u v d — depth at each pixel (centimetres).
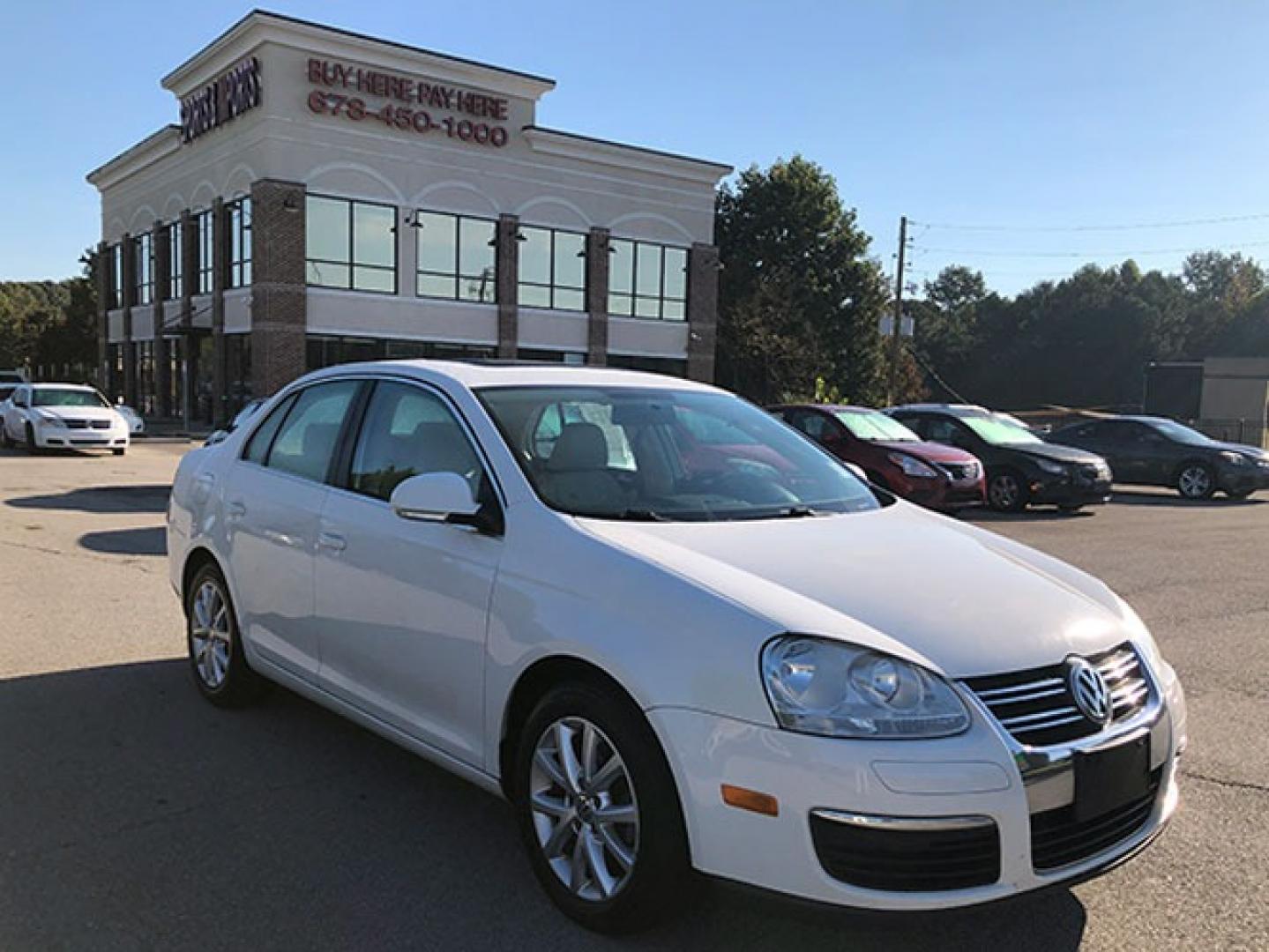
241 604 482
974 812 259
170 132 3400
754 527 353
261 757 445
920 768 259
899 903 257
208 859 351
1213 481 1786
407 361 443
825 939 308
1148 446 1858
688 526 345
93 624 672
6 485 1536
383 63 3036
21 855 352
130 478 1675
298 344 2922
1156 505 1698
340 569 408
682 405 446
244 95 2947
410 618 371
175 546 550
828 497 412
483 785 346
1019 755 266
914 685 269
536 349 3453
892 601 297
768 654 272
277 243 2873
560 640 309
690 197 3794
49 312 6731
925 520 401
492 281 3344
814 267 5272
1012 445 1533
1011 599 312
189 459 566
